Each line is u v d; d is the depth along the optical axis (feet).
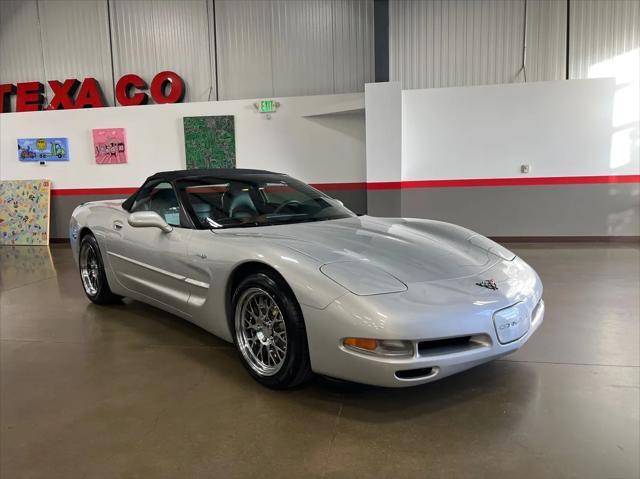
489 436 6.19
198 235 8.86
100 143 26.45
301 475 5.49
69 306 12.93
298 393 7.47
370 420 6.63
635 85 21.54
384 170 22.72
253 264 7.61
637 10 22.58
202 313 8.70
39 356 9.32
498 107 22.68
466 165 23.31
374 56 24.26
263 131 25.04
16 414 7.06
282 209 10.07
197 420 6.73
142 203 11.00
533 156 22.72
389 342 6.13
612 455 5.73
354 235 8.48
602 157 22.22
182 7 26.18
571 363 8.42
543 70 23.67
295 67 25.61
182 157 25.86
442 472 5.49
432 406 6.99
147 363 8.84
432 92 23.04
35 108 28.07
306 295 6.60
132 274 10.84
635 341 9.42
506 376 7.95
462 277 7.10
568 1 22.97
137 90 27.27
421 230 9.34
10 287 15.58
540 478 5.34
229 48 26.05
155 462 5.79
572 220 22.86
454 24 23.93
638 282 14.28
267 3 25.41
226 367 8.58
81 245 12.94
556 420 6.55
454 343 6.59
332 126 24.52
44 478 5.53
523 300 7.21
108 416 6.92
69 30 27.55
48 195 26.86
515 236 23.41
